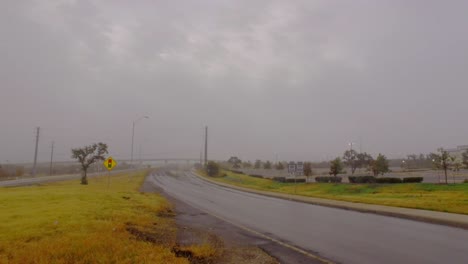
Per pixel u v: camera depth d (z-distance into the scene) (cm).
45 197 2053
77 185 3853
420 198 2319
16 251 775
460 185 2844
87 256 734
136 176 6919
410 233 1212
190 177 7706
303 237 1130
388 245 1005
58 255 736
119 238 908
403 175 4753
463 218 1478
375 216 1706
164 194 3106
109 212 1434
